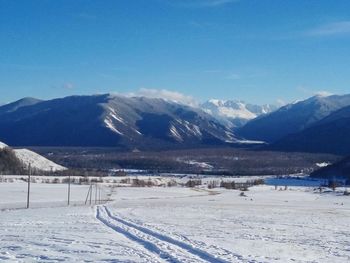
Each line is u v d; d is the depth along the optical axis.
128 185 158.62
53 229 35.03
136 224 41.44
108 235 31.83
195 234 35.31
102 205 79.31
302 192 162.62
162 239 30.64
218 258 23.80
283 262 23.91
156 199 111.88
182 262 21.95
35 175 167.75
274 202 112.81
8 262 20.66
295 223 53.84
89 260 21.80
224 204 96.38
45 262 20.98
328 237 38.97
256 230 42.66
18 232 32.44
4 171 164.50
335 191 165.62
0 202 86.50
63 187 130.00
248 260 23.91
